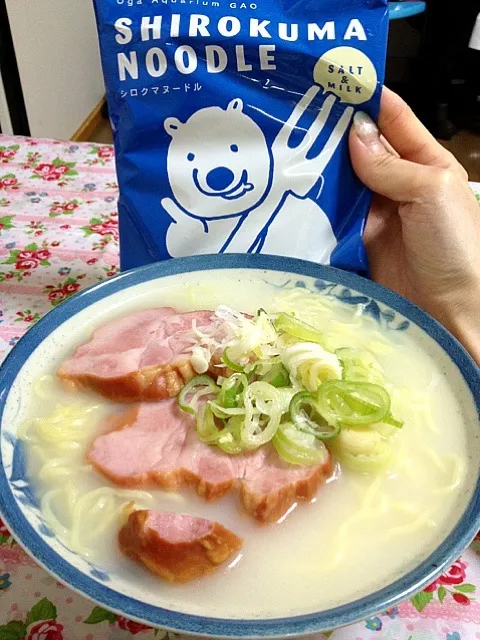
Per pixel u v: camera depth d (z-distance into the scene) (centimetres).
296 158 31
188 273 31
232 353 24
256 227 32
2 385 24
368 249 38
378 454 22
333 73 30
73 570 18
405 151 36
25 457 23
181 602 19
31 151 50
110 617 21
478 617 21
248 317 27
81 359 26
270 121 30
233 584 19
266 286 31
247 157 31
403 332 28
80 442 24
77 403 25
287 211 32
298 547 20
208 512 21
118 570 20
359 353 26
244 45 29
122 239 33
